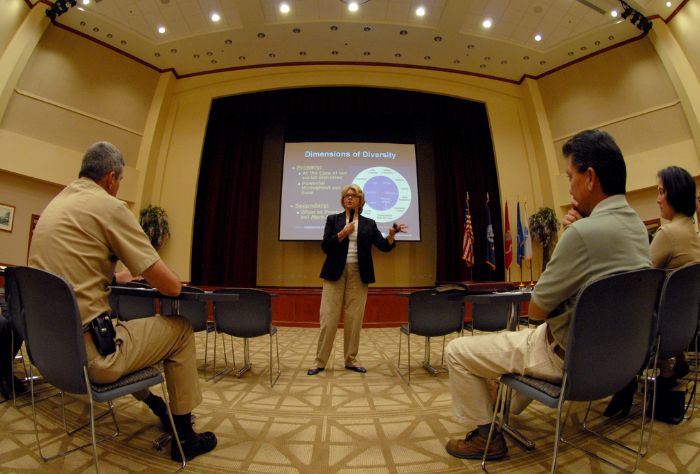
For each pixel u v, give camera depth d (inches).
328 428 67.9
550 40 256.1
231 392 89.8
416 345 160.7
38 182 236.4
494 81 299.1
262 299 96.7
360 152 289.4
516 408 70.5
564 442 60.9
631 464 53.1
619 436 62.9
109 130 260.4
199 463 53.6
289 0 223.9
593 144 45.6
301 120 299.9
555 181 276.1
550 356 45.7
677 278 56.5
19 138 225.3
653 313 44.1
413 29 247.4
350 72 289.7
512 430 63.4
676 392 68.5
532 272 277.3
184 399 55.0
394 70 291.1
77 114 248.2
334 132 296.8
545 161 279.6
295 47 267.6
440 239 291.7
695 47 222.2
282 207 282.2
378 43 263.0
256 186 292.8
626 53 253.8
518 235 276.5
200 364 119.7
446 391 91.4
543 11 230.5
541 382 46.0
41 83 235.6
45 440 59.4
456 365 54.4
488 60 278.5
